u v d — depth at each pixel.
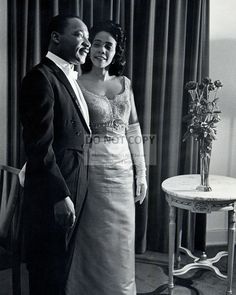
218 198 1.79
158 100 2.34
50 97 1.39
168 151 2.38
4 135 1.94
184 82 2.41
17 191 1.45
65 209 1.44
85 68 1.65
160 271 2.22
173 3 2.29
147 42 2.26
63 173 1.47
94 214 1.64
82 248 1.65
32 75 1.41
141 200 1.84
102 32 1.60
